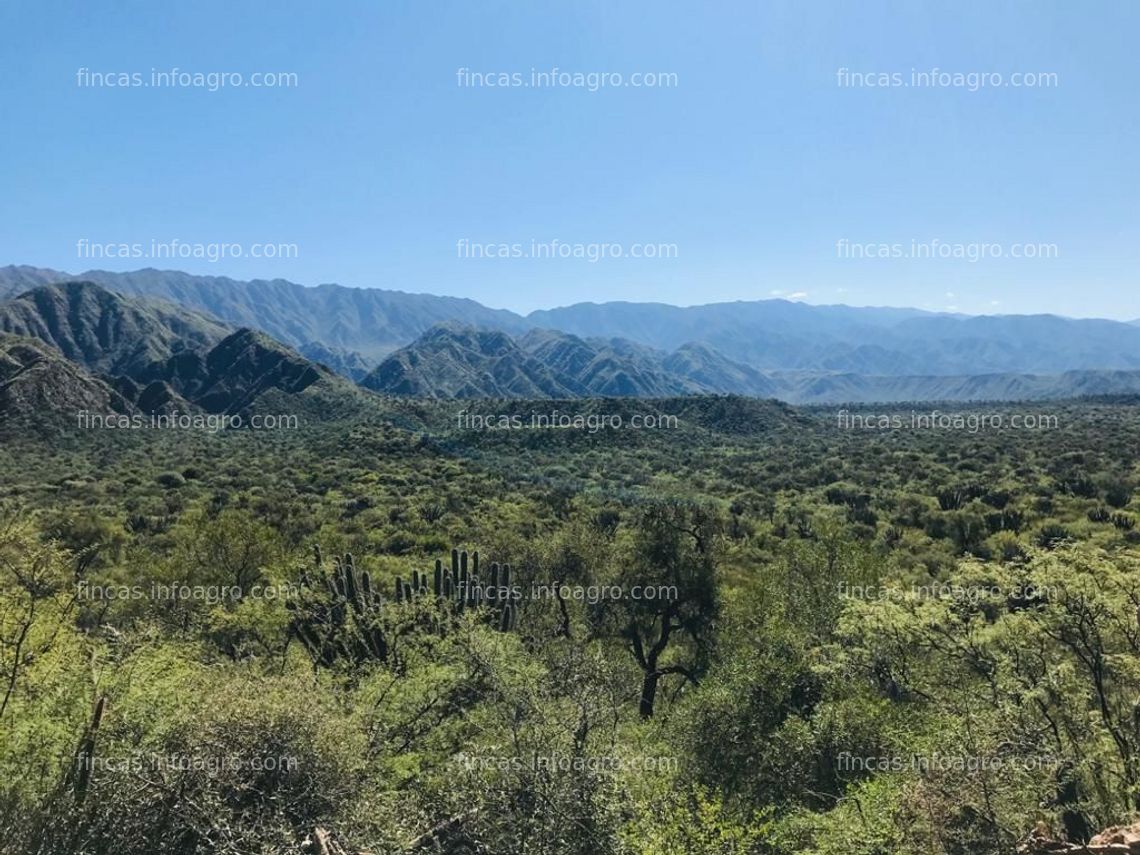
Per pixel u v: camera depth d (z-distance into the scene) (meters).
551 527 39.78
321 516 47.56
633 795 9.80
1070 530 38.50
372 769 10.08
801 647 15.44
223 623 17.12
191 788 7.69
